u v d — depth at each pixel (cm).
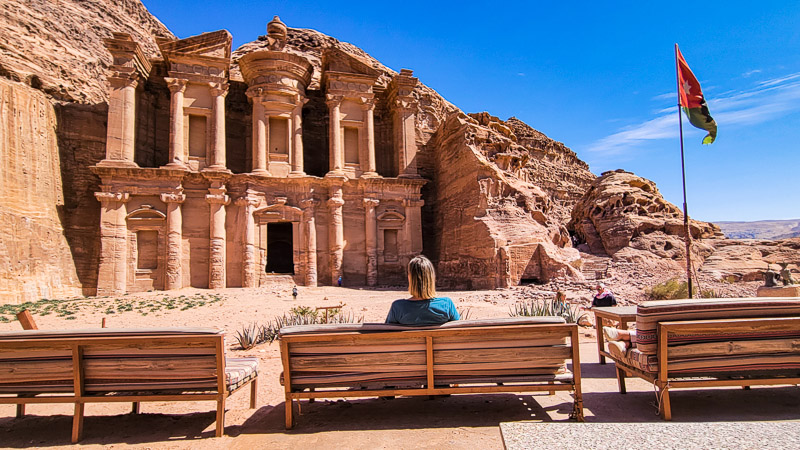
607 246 3912
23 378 574
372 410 643
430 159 4697
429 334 572
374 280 4012
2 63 3259
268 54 3947
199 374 580
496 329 568
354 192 4169
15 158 3031
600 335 877
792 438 286
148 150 3975
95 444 549
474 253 3519
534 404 644
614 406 627
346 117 4262
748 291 2412
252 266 3750
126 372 577
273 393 780
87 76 4162
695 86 1558
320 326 587
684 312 579
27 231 3005
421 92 5481
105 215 3497
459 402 663
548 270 3275
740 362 580
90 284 3578
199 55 3862
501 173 3644
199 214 3756
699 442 289
